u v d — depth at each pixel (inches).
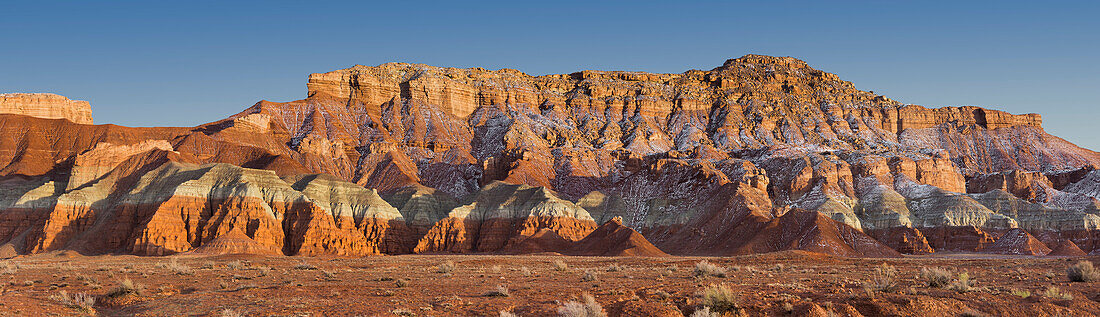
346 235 7573.8
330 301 2052.2
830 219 7180.1
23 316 1875.0
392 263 4616.1
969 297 1855.3
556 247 7396.7
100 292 2534.5
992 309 1696.6
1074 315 1667.1
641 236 6820.9
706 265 3102.9
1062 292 2036.2
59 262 5201.8
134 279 3132.4
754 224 7145.7
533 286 2529.5
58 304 2130.9
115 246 6998.0
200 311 1968.5
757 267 3585.1
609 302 1898.4
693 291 2198.6
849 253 6451.8
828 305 1699.1
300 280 2984.7
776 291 2117.4
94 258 6082.7
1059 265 3376.0
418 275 3253.0
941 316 1662.2
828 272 3147.1
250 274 3425.2
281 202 7632.9
